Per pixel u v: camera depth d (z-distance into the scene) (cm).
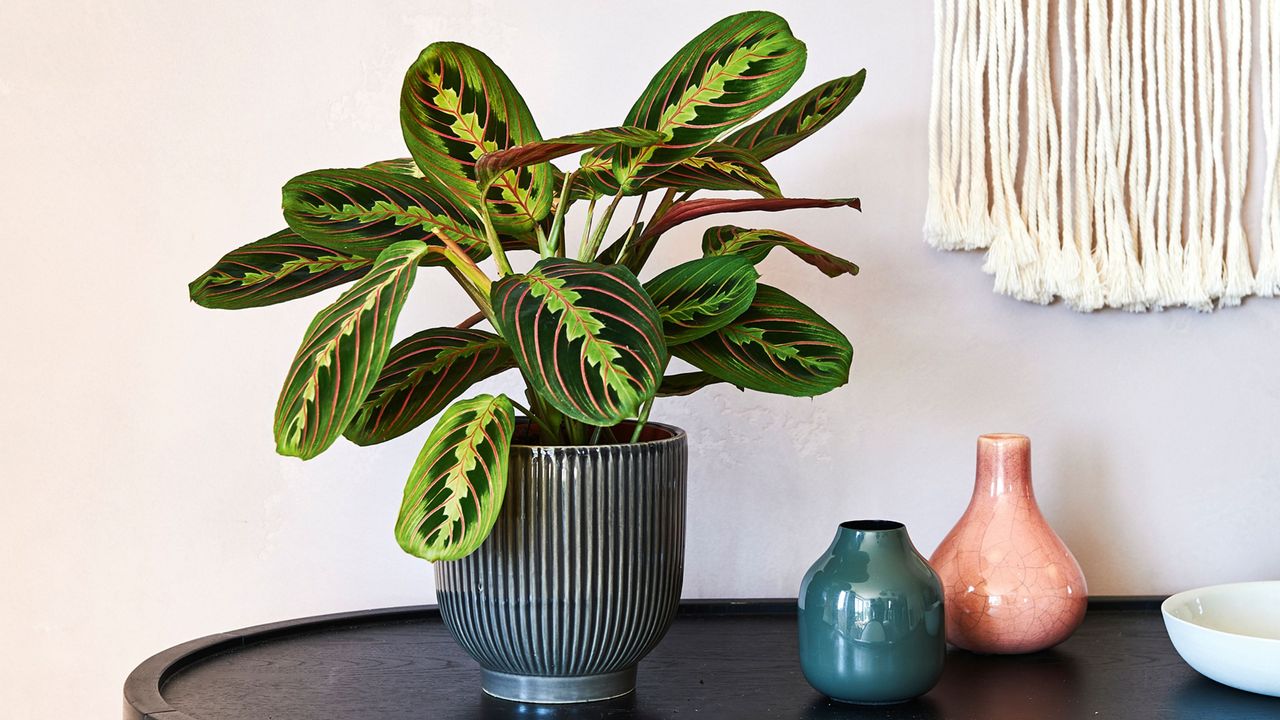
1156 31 115
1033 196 115
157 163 115
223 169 115
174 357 115
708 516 118
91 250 114
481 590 84
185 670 95
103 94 114
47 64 113
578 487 82
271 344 116
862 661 84
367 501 117
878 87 116
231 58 115
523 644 84
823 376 86
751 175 84
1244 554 120
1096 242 115
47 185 114
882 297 117
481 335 87
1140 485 119
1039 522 100
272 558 117
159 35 114
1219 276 114
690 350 87
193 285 86
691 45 84
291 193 81
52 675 116
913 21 116
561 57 116
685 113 82
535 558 83
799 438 118
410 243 78
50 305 114
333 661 98
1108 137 114
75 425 115
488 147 81
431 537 73
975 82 114
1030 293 115
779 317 89
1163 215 115
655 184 87
